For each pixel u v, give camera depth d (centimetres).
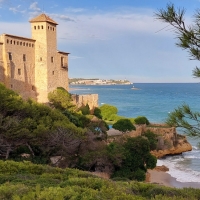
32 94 6309
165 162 5375
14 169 1973
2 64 5494
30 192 1143
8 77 5544
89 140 3712
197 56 800
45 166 2152
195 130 898
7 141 3066
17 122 3058
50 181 1623
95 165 3506
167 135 5978
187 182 4147
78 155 3584
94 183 1527
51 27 6600
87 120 5541
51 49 6612
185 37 793
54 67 6731
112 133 5647
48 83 6475
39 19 6375
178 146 6056
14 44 5784
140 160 3688
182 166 5088
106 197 1260
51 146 3356
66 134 3266
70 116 4841
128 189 1609
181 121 906
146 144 3772
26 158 3219
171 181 4184
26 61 6162
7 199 1130
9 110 3153
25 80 6131
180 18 786
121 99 19850
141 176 3528
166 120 938
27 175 1811
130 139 3809
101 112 8231
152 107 14662
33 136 3069
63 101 6016
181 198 1452
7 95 3250
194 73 816
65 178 1816
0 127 2898
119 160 3484
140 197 1348
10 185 1367
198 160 5553
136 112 12706
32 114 3403
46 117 3466
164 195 1473
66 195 1132
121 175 3456
